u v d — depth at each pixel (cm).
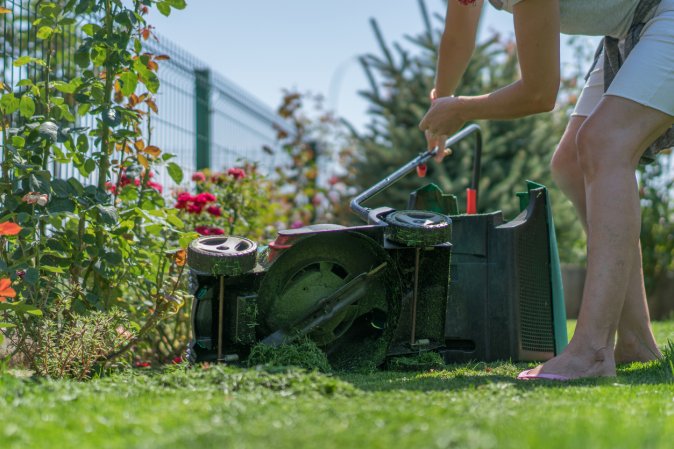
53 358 262
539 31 240
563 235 859
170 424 152
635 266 296
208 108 672
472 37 311
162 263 321
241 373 206
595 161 242
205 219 433
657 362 272
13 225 231
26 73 361
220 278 247
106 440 141
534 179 818
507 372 271
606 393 194
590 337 238
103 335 271
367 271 273
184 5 322
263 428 145
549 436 136
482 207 784
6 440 140
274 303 263
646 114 242
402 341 279
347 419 154
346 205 940
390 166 848
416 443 131
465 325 315
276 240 254
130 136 312
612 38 267
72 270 299
